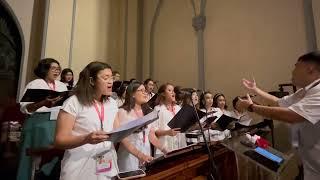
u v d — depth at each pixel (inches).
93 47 224.8
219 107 176.6
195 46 238.1
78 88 68.5
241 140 83.7
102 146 69.4
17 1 177.2
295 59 188.4
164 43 257.1
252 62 208.1
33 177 75.2
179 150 89.2
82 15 217.0
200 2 239.8
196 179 90.0
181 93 143.3
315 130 63.6
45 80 119.5
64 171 64.6
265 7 206.5
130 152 84.8
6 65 171.8
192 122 95.6
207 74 228.5
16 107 135.3
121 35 255.8
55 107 104.6
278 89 191.6
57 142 61.1
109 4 245.9
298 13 190.1
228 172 111.0
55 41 191.8
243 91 209.3
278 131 182.5
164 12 261.3
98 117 68.2
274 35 199.9
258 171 133.5
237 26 218.8
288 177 121.5
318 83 64.8
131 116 98.2
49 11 188.9
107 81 68.7
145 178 64.3
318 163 63.5
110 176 66.1
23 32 177.9
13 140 130.2
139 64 265.9
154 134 110.3
